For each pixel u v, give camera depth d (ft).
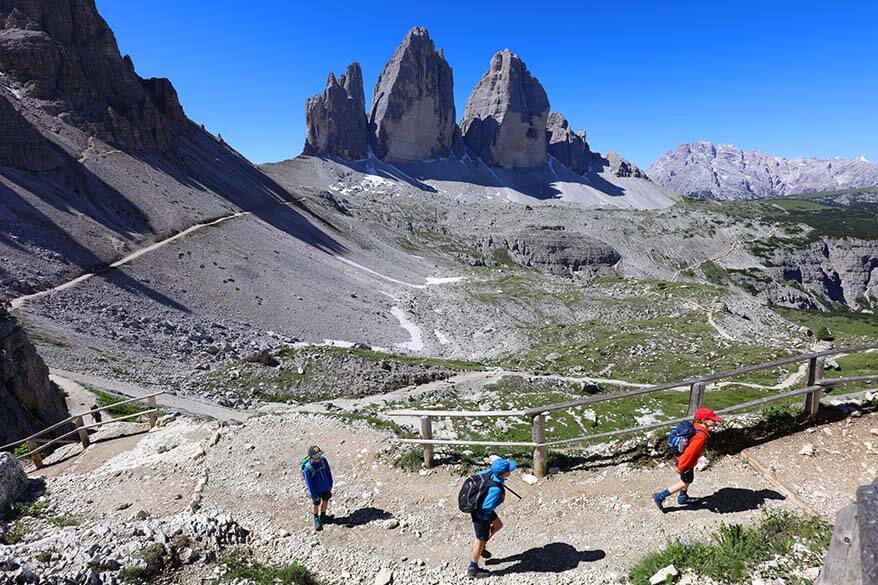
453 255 652.48
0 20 391.24
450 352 294.25
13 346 84.79
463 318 361.30
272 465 56.44
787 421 45.73
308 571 37.22
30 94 366.02
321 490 43.16
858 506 14.55
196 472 55.36
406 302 384.27
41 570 31.96
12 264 208.33
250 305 286.87
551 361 231.71
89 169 339.36
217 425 70.28
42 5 408.87
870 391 47.29
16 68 372.79
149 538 37.93
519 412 45.73
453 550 38.78
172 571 35.24
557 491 43.62
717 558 29.99
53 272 222.89
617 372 209.05
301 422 68.18
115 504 49.14
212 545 39.06
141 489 52.34
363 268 463.42
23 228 240.94
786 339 272.10
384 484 50.11
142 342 186.09
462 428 94.43
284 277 346.74
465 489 34.06
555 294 417.69
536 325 351.67
